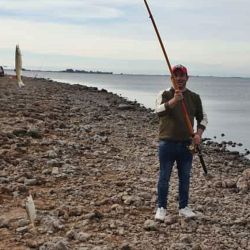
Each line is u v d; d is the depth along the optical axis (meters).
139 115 22.88
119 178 8.98
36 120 14.79
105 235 6.16
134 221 6.75
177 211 7.29
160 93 6.66
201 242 6.23
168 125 6.65
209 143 19.14
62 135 12.94
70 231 6.04
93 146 11.95
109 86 107.12
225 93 101.50
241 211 7.61
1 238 5.90
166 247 5.95
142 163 10.55
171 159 6.75
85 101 27.66
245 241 6.34
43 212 6.72
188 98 6.64
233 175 10.57
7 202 7.12
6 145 10.43
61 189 7.88
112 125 17.00
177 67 6.50
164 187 6.78
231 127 27.89
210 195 8.48
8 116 15.38
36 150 10.41
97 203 7.36
